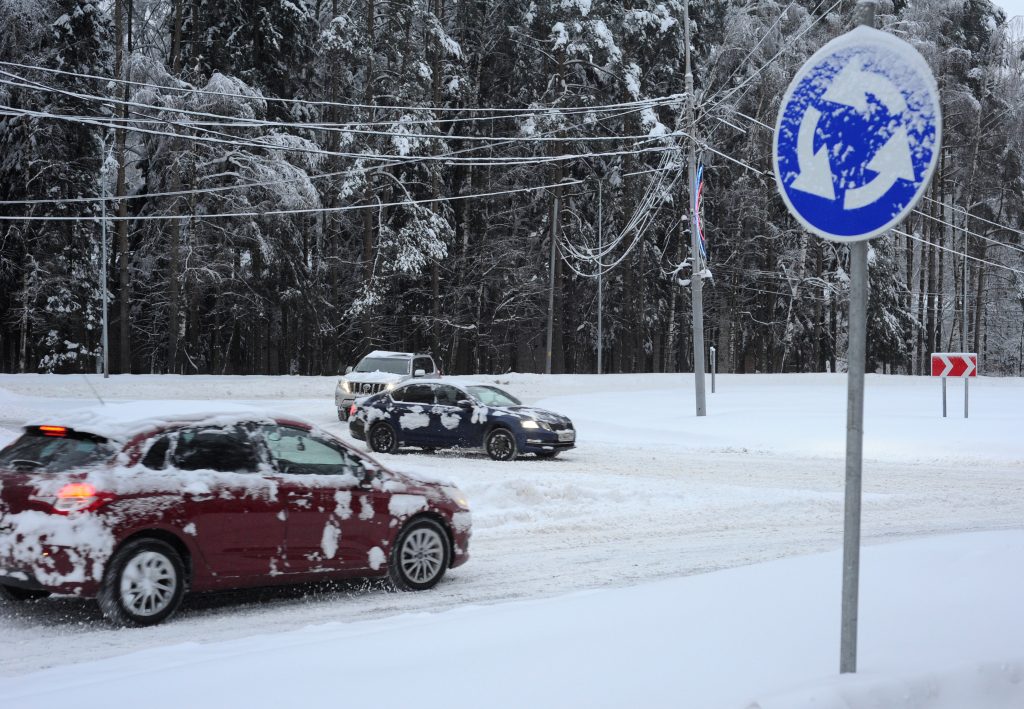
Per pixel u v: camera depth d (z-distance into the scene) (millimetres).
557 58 52000
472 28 58156
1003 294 71000
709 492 15398
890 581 6859
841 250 57000
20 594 8383
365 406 21766
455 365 61062
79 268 48469
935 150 3994
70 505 7297
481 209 59750
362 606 8445
